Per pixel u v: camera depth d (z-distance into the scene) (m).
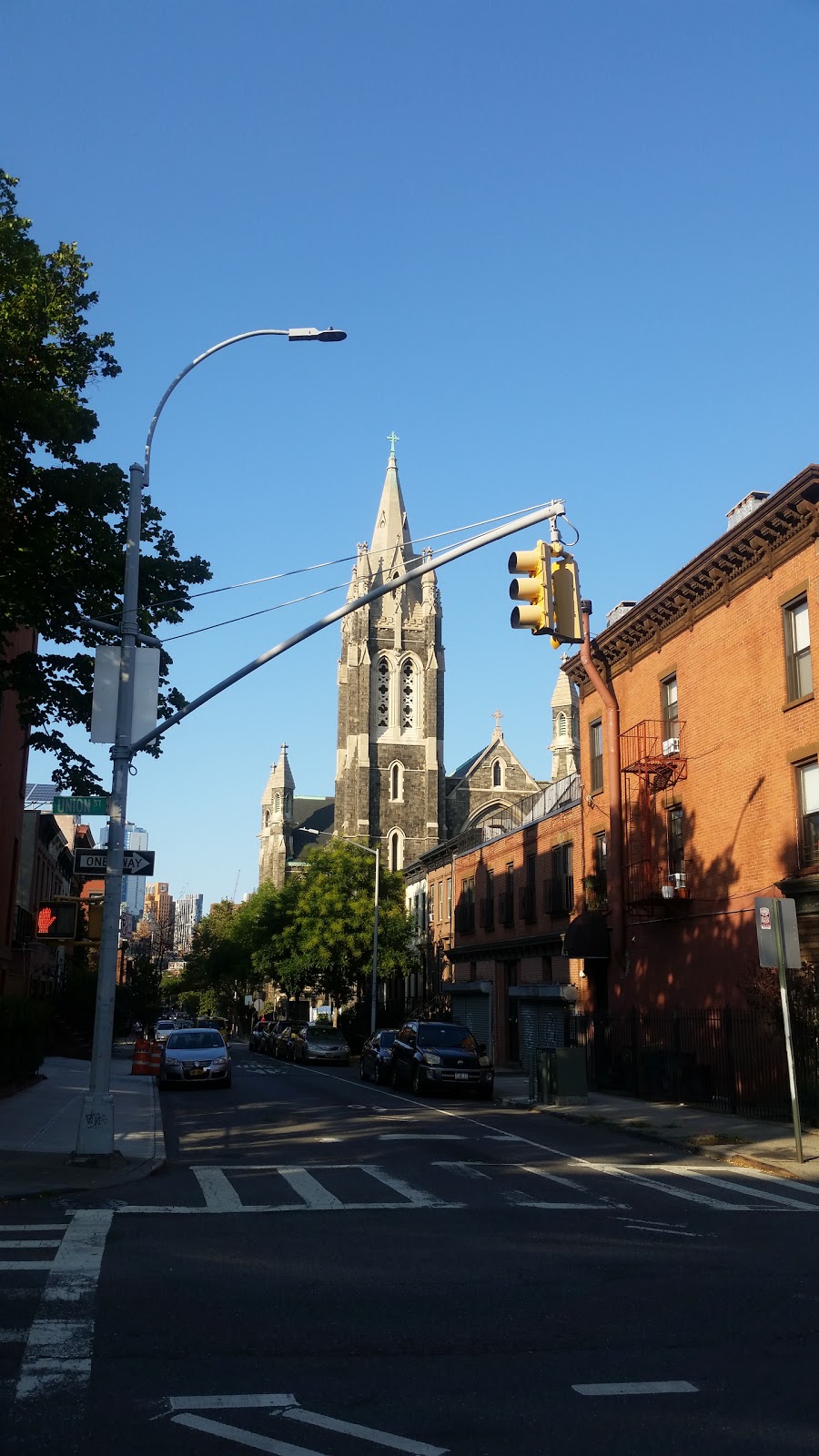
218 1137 18.64
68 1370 6.18
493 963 43.69
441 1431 5.43
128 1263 8.80
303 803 120.12
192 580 22.70
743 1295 8.16
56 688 21.30
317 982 62.19
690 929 26.42
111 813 15.38
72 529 20.67
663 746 28.17
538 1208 12.00
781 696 23.03
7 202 19.77
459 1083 27.28
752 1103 22.69
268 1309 7.55
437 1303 7.80
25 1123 18.97
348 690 93.00
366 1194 12.72
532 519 12.10
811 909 21.33
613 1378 6.28
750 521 23.34
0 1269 8.48
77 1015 49.12
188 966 122.56
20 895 41.94
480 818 93.25
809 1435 5.45
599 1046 29.03
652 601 28.05
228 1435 5.31
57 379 20.86
